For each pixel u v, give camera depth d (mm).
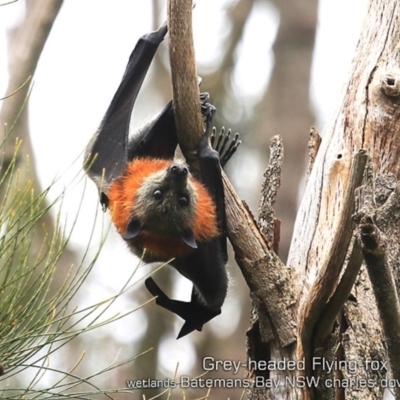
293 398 10242
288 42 31062
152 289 12844
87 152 12773
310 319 9289
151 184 12312
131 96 12672
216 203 11359
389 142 11406
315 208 11383
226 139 13102
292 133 29500
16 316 8016
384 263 7492
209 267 12297
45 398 8398
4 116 12242
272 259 10664
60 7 14000
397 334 7816
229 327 30359
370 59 11906
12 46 13961
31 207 8141
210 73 30516
